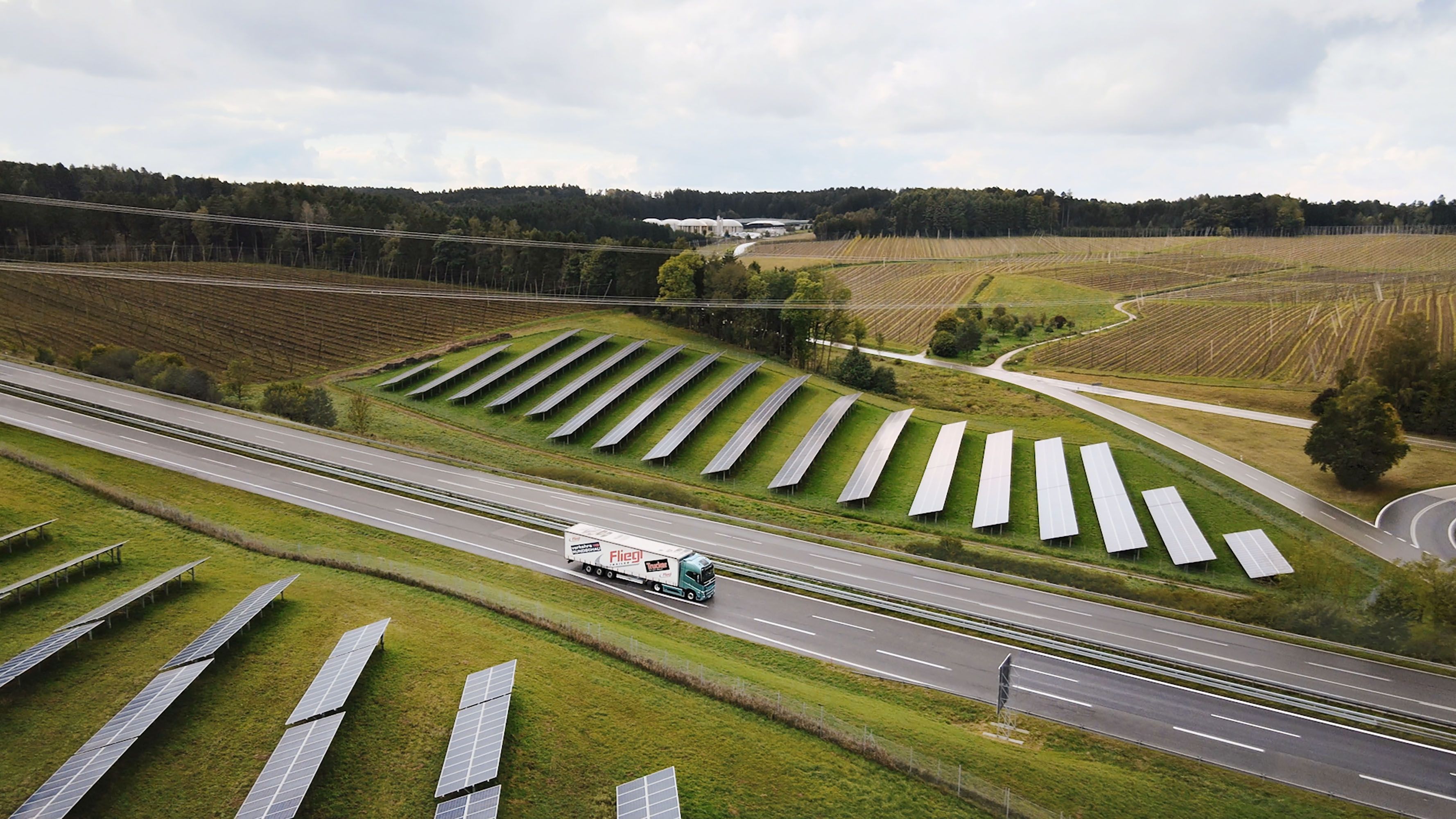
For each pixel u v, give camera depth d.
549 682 49.03
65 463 83.69
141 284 183.00
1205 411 141.62
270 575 63.28
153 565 63.62
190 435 98.81
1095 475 107.38
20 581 58.22
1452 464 111.81
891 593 71.81
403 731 43.41
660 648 56.94
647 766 42.34
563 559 75.25
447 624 56.19
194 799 38.19
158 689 43.16
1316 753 48.91
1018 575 79.06
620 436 120.75
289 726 41.88
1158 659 59.53
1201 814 43.19
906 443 122.75
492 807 35.66
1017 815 41.12
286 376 147.62
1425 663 61.88
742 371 149.88
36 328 146.62
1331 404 108.56
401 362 156.25
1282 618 68.00
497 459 112.56
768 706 47.88
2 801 37.34
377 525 79.44
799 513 97.62
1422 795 45.31
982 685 56.16
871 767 43.84
